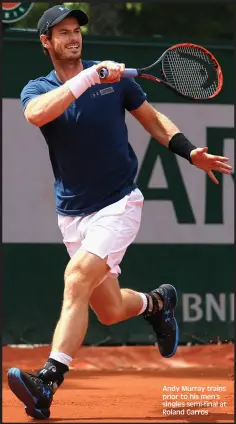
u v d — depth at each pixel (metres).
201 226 28.77
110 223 16.59
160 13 43.12
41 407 15.85
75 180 16.94
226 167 17.38
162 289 19.50
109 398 19.27
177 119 28.61
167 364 27.16
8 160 27.45
